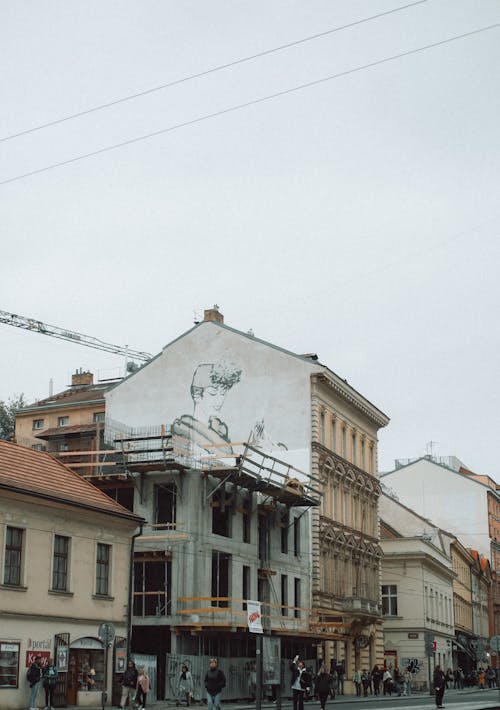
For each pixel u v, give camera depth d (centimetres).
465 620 9925
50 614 3409
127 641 3825
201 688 4241
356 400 6594
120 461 4688
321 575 5784
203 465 4712
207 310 6331
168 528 4497
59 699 3397
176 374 6103
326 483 6019
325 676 3519
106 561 3797
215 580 4578
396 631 7625
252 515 4981
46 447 7081
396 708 3994
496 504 11712
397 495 10994
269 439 5841
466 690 7762
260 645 2448
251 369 5966
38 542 3403
